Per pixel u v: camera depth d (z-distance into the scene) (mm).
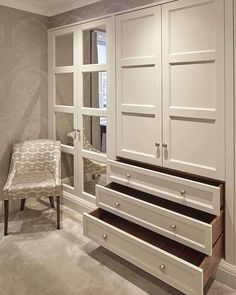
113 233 2238
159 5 2264
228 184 2045
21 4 3197
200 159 2176
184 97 2209
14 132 3340
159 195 2281
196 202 2066
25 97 3381
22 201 3383
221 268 2154
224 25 1940
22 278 2191
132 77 2547
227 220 2082
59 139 3523
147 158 2512
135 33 2469
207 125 2113
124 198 2338
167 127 2336
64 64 3316
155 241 2264
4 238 2758
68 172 3467
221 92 2008
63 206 3494
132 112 2580
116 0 2723
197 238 1925
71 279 2188
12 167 3104
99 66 2840
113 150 2807
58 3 3178
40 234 2836
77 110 3178
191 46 2125
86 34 2971
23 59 3316
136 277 2219
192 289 1803
